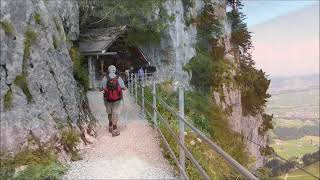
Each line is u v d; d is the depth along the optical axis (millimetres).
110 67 11070
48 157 7844
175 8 39000
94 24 32438
